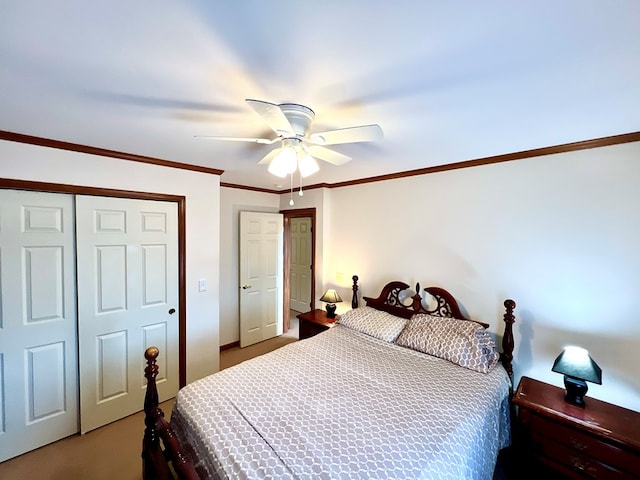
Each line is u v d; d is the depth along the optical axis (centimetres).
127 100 146
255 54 108
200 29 95
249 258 413
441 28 94
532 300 227
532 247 227
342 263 369
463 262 264
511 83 127
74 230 230
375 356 232
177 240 285
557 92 135
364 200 343
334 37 98
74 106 153
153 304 272
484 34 96
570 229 210
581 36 96
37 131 191
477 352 217
